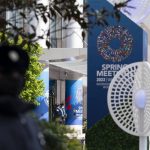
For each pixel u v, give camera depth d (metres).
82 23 8.30
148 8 21.70
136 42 18.86
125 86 16.30
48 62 31.27
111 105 16.38
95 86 18.92
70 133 7.98
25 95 26.14
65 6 8.29
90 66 19.00
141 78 16.12
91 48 19.00
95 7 18.16
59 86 43.41
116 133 18.14
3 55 4.37
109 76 18.92
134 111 16.12
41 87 26.75
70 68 33.44
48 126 7.07
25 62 4.62
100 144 18.27
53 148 6.36
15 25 8.34
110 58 18.91
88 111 18.75
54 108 37.16
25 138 4.08
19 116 4.15
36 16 8.42
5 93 4.33
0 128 4.03
